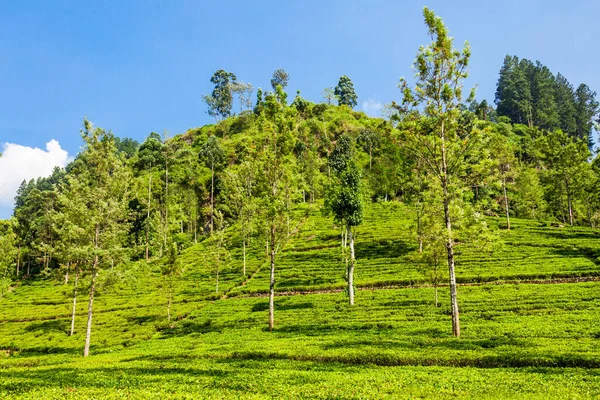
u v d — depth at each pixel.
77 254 32.75
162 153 120.44
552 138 86.62
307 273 56.75
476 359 19.95
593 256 52.12
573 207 88.44
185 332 38.25
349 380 16.59
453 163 28.78
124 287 61.84
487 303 36.50
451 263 27.41
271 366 20.83
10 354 36.84
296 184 39.75
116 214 35.09
